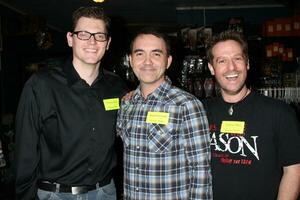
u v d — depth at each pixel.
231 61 1.67
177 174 1.65
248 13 5.58
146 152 1.68
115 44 5.49
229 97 1.71
